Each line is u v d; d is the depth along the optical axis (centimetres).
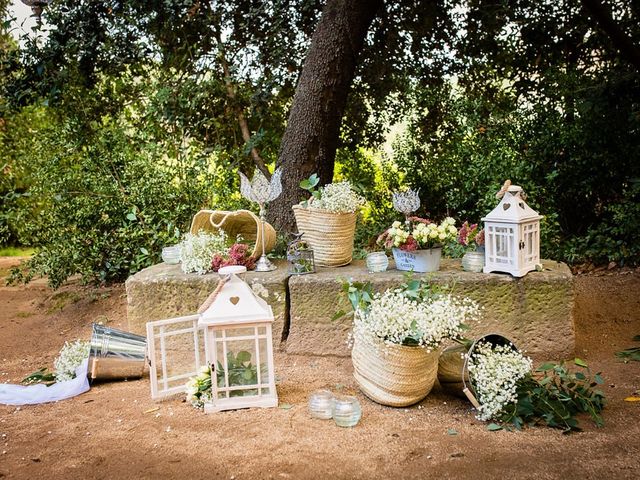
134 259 693
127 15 823
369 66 922
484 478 280
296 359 468
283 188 708
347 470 292
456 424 343
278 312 476
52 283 697
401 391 364
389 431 335
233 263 500
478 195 779
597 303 568
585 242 714
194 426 349
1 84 818
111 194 699
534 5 849
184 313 490
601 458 293
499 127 787
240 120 877
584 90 726
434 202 859
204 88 825
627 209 686
